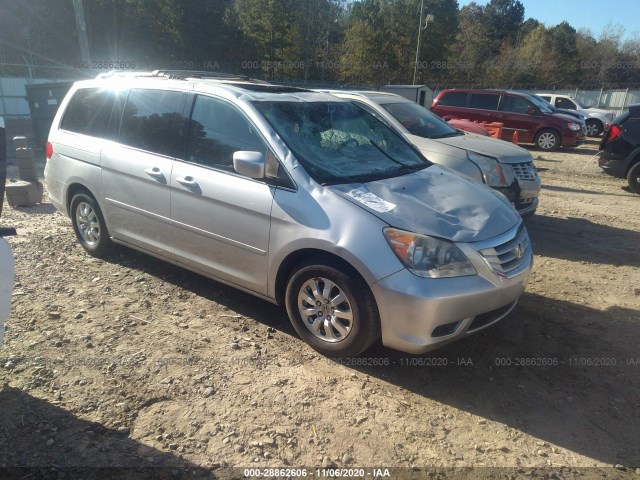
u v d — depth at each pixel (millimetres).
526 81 55656
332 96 4906
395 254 3312
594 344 4156
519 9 82625
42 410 3072
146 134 4684
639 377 3717
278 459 2807
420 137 6914
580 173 12430
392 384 3512
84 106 5359
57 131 5555
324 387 3432
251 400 3262
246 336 4020
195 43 39781
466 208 3771
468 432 3094
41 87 12883
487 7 81188
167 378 3436
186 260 4457
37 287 4711
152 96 4727
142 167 4586
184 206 4301
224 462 2766
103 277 4988
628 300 5016
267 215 3771
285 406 3225
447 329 3400
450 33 55312
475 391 3482
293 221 3641
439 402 3354
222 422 3059
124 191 4785
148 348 3785
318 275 3609
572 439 3072
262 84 4898
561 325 4453
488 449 2961
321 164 3893
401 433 3053
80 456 2744
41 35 37625
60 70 25828
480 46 64250
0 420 2967
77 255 5531
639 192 9984
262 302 4602
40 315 4188
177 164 4363
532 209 6809
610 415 3297
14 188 7426
